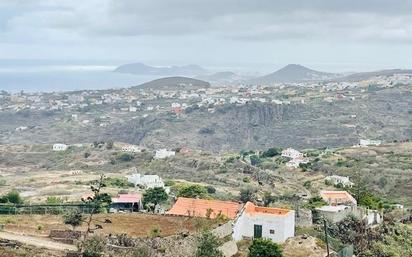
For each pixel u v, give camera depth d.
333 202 115.44
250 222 84.06
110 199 106.75
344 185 163.38
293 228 86.88
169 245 69.19
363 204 124.25
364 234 97.25
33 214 82.56
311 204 112.19
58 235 70.31
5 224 74.31
